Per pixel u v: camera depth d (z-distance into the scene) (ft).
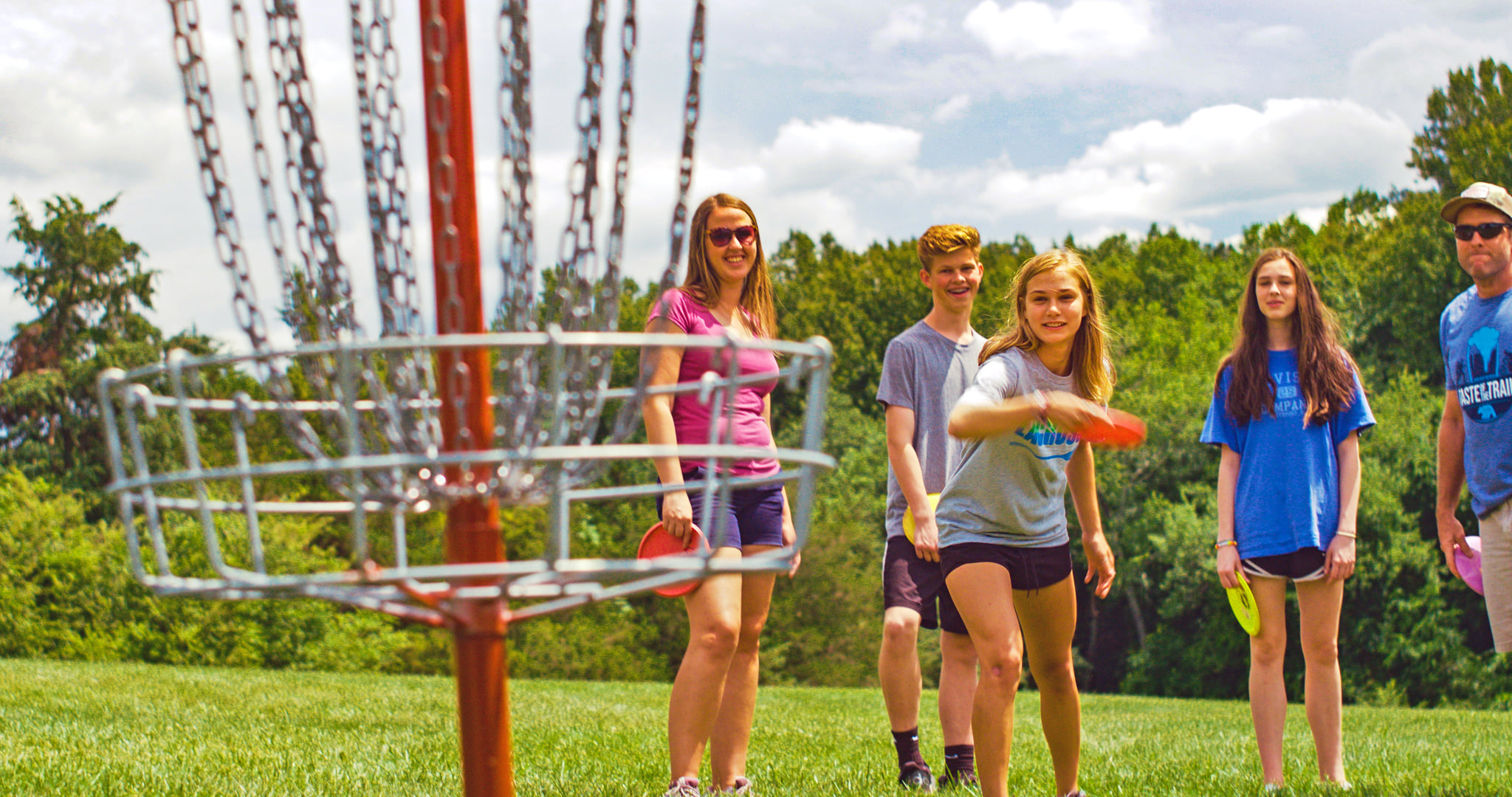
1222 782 18.35
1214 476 135.03
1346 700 109.60
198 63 6.32
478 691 6.63
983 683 13.11
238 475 5.38
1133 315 178.81
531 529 100.27
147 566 88.33
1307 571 17.10
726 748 15.39
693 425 14.53
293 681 40.22
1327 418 17.08
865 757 22.29
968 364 18.97
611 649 117.29
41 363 151.23
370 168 6.59
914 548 18.58
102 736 21.25
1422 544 111.14
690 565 6.16
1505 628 17.10
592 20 6.39
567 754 20.83
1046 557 13.79
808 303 197.57
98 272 153.89
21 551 88.58
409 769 17.95
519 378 6.14
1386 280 139.13
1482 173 145.89
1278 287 17.25
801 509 6.67
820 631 127.54
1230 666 123.34
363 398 7.37
